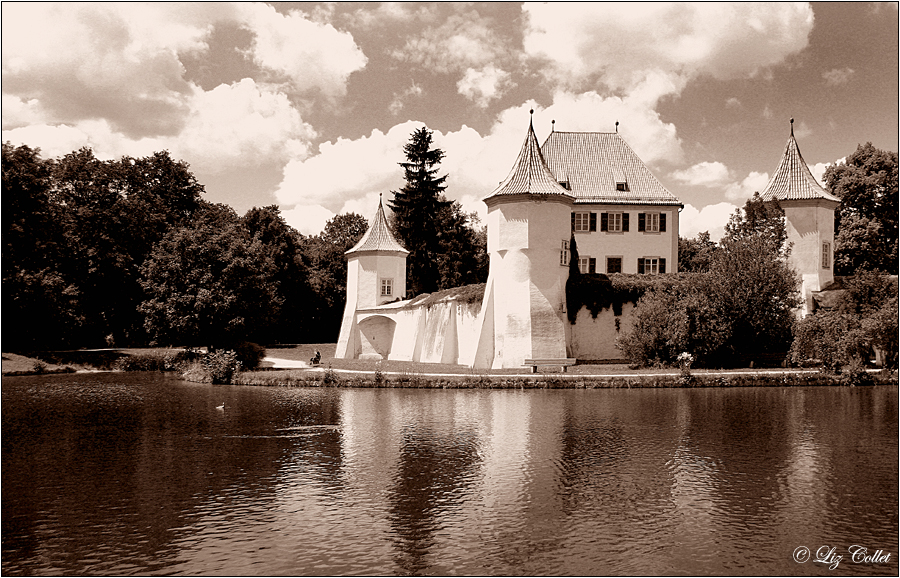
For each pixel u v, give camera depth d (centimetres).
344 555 1403
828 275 5153
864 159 6244
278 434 2523
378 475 1952
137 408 3231
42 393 3900
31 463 2120
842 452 2191
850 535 1506
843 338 3903
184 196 7831
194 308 5084
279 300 6581
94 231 6594
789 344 4444
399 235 7994
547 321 4456
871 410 2956
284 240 8431
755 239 4575
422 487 1834
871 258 6009
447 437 2425
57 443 2414
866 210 6119
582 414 2870
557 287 4541
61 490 1833
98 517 1620
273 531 1530
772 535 1508
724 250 4497
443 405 3142
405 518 1608
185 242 5281
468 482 1878
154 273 5338
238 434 2538
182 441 2425
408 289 7731
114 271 6594
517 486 1842
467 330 4809
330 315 8888
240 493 1795
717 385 3762
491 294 4591
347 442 2362
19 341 5906
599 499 1738
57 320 5916
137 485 1873
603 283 4778
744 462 2073
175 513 1647
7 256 5500
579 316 4772
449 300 4981
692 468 2012
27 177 5456
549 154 6075
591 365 4550
